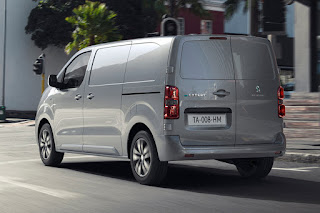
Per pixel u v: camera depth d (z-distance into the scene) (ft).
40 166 36.83
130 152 29.43
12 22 138.41
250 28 47.91
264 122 28.89
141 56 29.22
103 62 32.19
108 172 33.91
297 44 56.75
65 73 35.73
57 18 130.72
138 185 28.60
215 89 27.63
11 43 138.72
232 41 28.45
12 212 21.94
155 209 22.44
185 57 27.37
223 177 31.81
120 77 30.42
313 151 41.63
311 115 52.80
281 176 32.24
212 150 27.35
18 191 26.68
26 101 139.13
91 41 116.88
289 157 40.34
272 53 29.63
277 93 29.43
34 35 133.69
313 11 55.36
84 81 33.40
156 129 27.35
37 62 94.38
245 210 22.18
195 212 21.83
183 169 35.50
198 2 135.44
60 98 35.35
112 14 117.29
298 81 56.75
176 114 26.86
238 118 28.14
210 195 25.67
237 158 30.01
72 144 34.32
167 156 26.94
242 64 28.55
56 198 24.84
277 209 22.43
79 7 118.01
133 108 29.01
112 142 30.89
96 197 25.09
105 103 31.30
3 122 110.22
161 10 129.90
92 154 32.73
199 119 27.35
